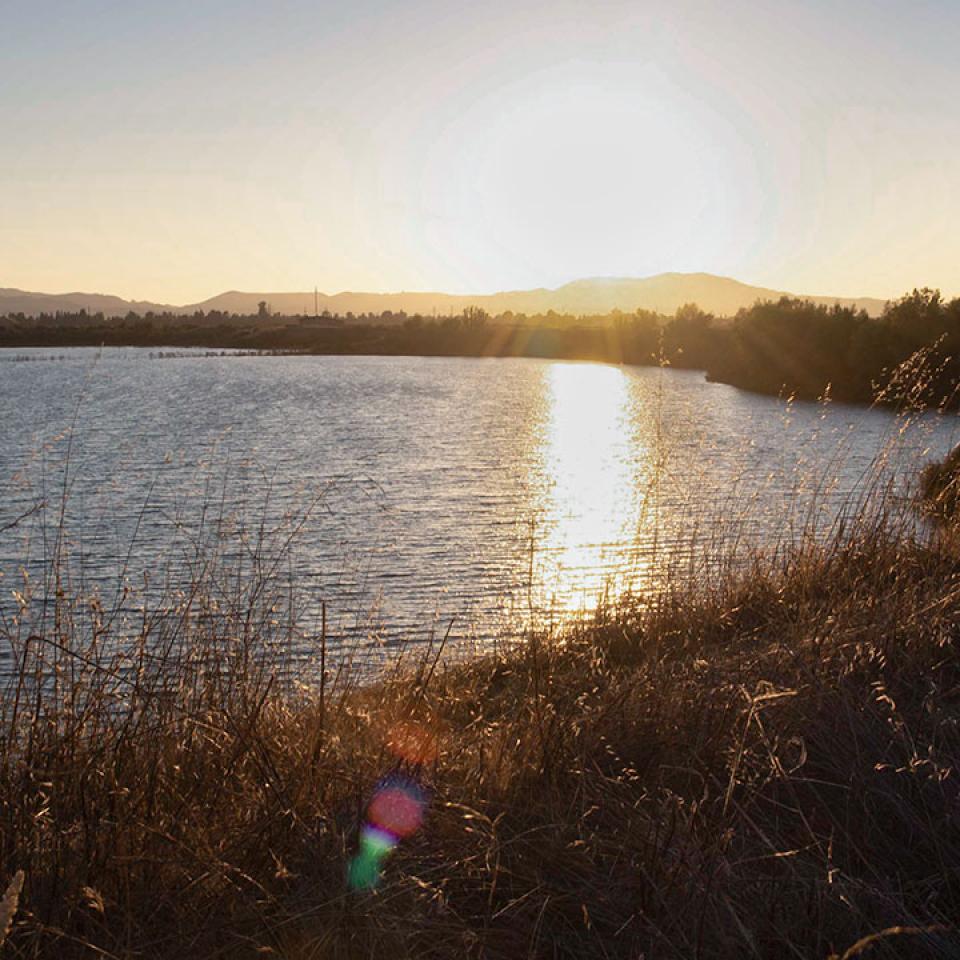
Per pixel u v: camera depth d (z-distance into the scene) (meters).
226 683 4.59
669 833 3.21
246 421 51.53
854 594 6.03
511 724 4.33
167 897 3.01
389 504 25.02
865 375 53.22
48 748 3.55
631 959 2.77
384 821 3.46
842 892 2.91
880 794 3.54
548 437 46.34
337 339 187.50
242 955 2.88
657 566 8.30
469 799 3.58
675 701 4.36
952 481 8.02
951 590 5.71
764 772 3.74
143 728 3.85
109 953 2.71
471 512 24.78
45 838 3.14
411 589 14.57
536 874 3.12
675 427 40.53
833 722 4.11
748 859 3.11
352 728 4.52
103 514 19.34
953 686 4.61
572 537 19.61
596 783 3.74
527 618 7.87
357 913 2.89
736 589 7.57
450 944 2.86
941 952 2.77
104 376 94.44
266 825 3.29
